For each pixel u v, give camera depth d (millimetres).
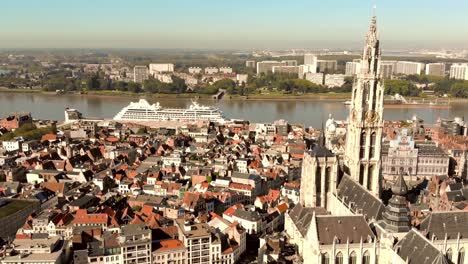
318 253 193500
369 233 199750
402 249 185250
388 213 197875
